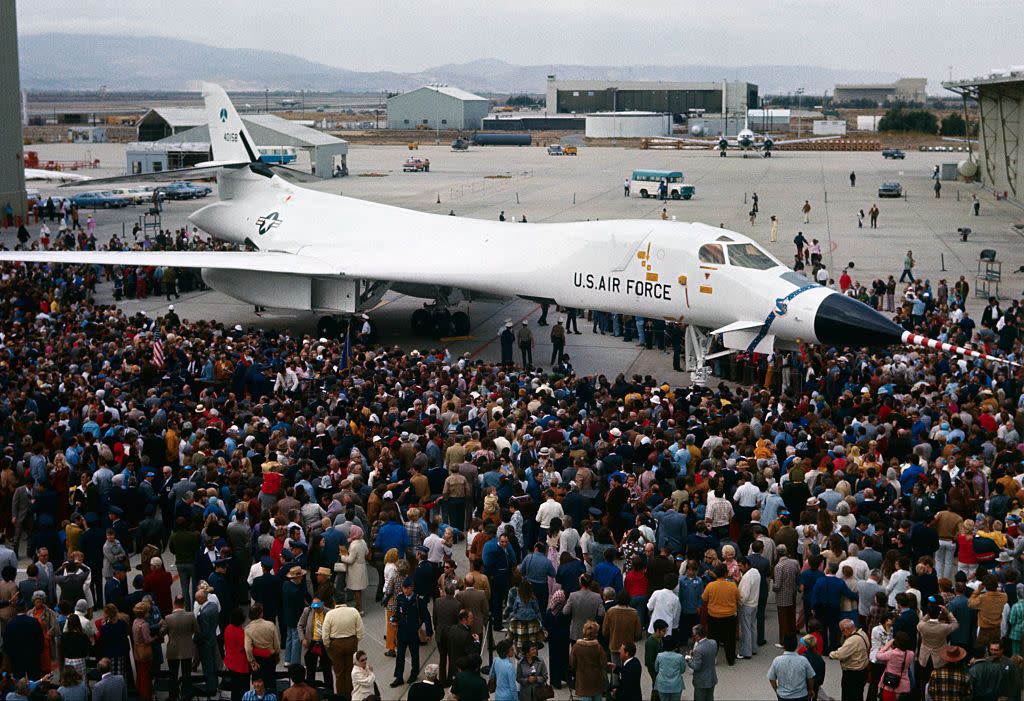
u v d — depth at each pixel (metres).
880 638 13.33
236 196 40.72
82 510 17.80
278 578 14.90
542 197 81.25
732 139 170.25
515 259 31.84
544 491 17.98
